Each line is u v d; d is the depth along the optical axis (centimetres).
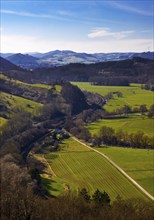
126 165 13562
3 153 12119
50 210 5147
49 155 15212
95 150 16238
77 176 12331
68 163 14062
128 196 10194
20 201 5300
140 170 12812
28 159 13700
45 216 4950
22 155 13950
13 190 7056
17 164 10825
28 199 5522
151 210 5716
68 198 5850
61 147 16762
